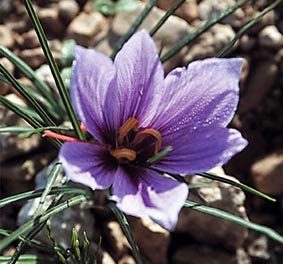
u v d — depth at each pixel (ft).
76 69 0.57
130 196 0.60
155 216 0.57
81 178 0.58
